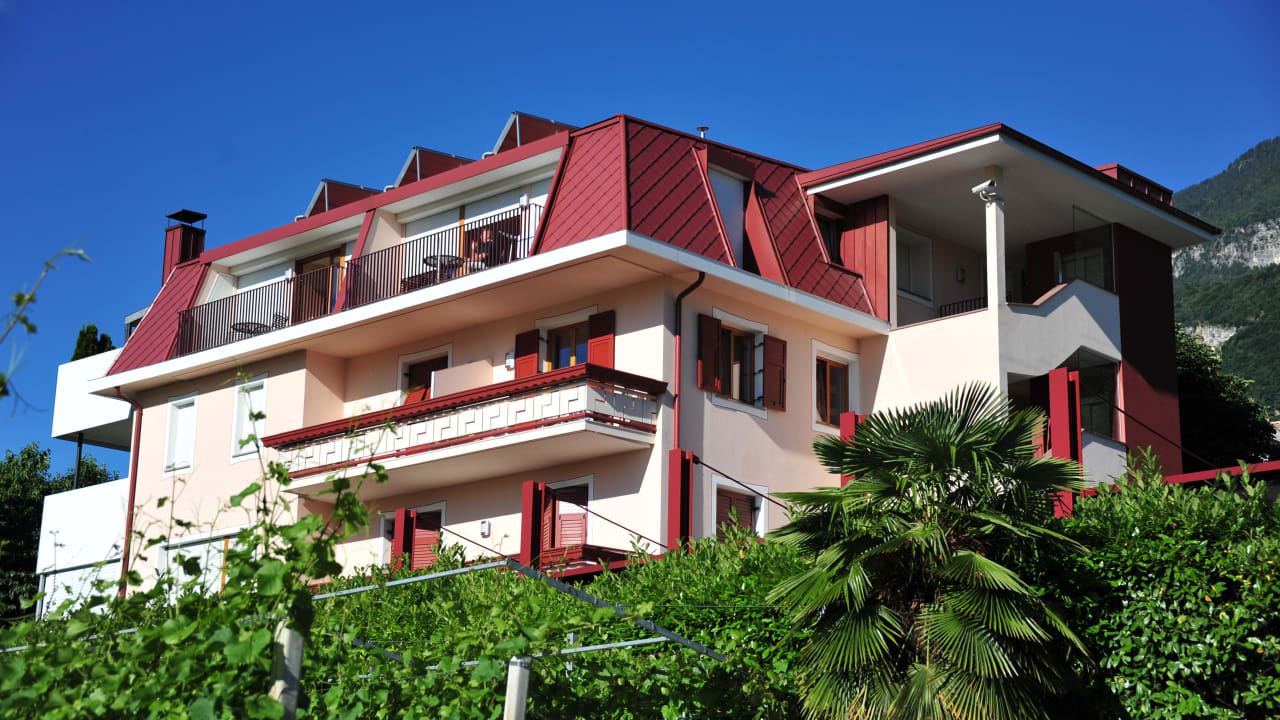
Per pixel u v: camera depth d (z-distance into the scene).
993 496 10.67
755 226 22.48
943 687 9.86
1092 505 11.38
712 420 20.72
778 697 10.02
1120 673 10.59
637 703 8.54
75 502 28.58
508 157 22.42
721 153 22.36
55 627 6.85
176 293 28.41
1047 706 10.34
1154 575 10.59
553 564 18.56
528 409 20.39
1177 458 24.48
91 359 32.31
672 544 18.66
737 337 21.67
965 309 25.19
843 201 23.78
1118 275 24.23
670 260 20.02
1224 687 10.15
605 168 20.78
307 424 24.41
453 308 22.38
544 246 20.73
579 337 21.95
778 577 12.07
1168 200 25.47
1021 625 9.73
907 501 10.78
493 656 7.07
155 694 5.92
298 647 6.04
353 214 24.55
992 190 21.55
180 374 26.44
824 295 22.38
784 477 21.62
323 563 6.01
